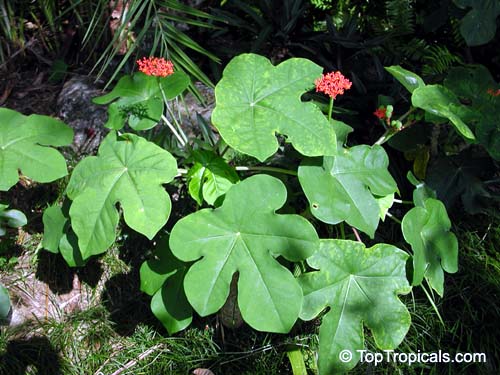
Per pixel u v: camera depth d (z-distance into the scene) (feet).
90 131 8.20
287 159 7.00
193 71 7.57
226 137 4.98
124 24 7.40
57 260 6.87
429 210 5.52
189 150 5.82
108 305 6.76
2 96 9.23
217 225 5.09
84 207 5.30
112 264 6.89
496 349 6.41
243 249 5.03
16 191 7.43
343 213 5.18
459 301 6.77
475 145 7.70
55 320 6.61
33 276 6.86
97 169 5.44
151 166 5.32
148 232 5.14
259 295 4.91
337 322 5.22
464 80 6.43
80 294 6.82
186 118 8.03
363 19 9.80
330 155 5.04
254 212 5.09
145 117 5.67
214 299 4.93
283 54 9.45
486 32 7.16
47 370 6.17
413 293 6.75
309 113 5.17
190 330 6.49
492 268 7.02
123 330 6.59
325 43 9.32
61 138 5.77
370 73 8.94
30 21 9.98
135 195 5.24
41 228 7.23
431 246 5.53
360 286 5.28
